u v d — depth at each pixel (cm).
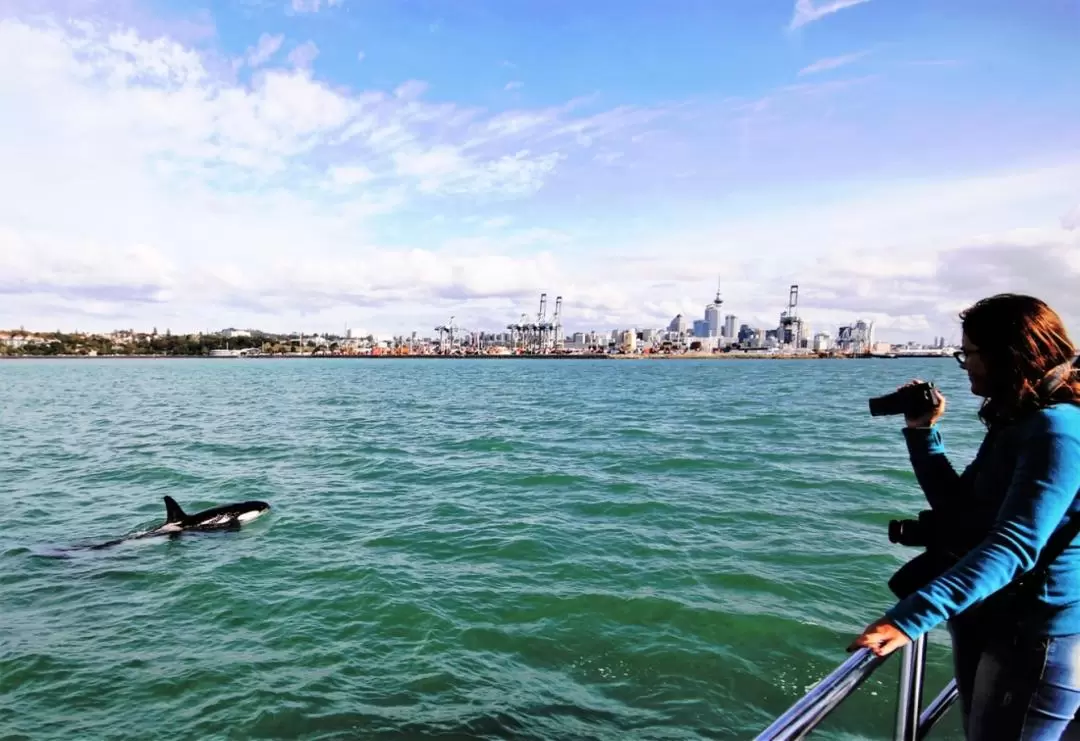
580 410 3791
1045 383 235
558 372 11606
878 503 1367
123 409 4103
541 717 622
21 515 1411
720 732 595
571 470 1808
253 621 834
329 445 2403
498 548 1102
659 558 1026
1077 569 236
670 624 795
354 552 1102
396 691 669
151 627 821
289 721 620
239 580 977
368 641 775
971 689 269
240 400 4866
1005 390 241
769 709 627
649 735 593
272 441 2531
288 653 749
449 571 995
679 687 666
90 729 609
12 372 11319
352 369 13738
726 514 1287
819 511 1303
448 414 3625
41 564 1070
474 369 13775
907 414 298
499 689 671
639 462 1911
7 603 902
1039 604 238
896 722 278
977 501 258
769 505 1355
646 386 6631
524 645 758
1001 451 246
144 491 1648
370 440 2534
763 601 852
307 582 963
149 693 668
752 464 1844
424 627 806
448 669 709
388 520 1311
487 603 870
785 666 699
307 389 6356
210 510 1314
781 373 10588
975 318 252
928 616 222
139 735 600
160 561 1077
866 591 883
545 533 1180
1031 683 241
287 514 1373
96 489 1680
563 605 856
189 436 2712
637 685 673
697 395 5109
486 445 2345
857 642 228
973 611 261
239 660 734
